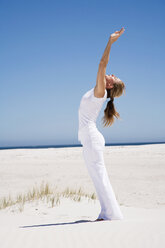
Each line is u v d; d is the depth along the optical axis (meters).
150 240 2.56
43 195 7.76
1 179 12.98
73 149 31.45
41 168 16.22
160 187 10.62
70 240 2.71
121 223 3.35
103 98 3.58
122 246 2.46
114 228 3.06
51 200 7.01
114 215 3.71
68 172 14.56
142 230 2.90
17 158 22.30
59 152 27.38
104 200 3.72
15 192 9.97
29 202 6.96
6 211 6.18
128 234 2.78
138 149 27.31
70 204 6.61
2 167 17.00
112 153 24.20
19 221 5.07
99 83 3.44
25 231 3.16
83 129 3.69
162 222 3.33
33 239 2.80
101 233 2.88
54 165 17.38
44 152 27.97
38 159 21.17
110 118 3.86
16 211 6.12
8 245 2.64
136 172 14.07
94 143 3.64
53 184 11.44
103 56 3.40
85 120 3.67
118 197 9.13
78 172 14.47
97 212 5.75
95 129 3.69
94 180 3.74
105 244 2.54
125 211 5.68
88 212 5.74
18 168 16.41
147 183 11.45
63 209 6.08
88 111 3.62
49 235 2.91
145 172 14.01
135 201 8.53
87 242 2.62
